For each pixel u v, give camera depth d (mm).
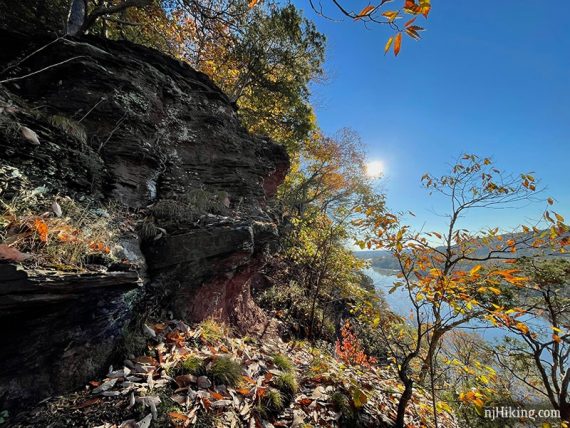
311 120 14617
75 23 5457
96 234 2176
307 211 18031
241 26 7977
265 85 11102
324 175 18281
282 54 10219
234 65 10188
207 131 4949
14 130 2266
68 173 2605
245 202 4898
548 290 3285
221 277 3342
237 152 5328
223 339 3061
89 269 1772
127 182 3244
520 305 3387
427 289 2453
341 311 8844
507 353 5148
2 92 2582
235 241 3193
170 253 2771
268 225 4285
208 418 1811
